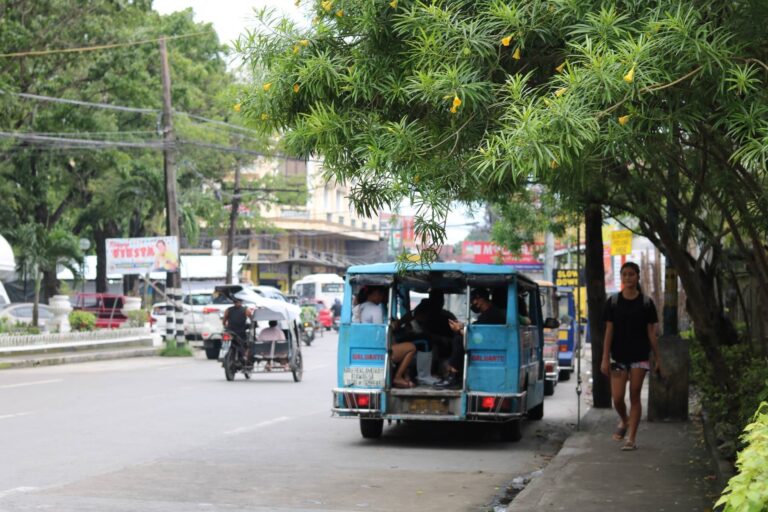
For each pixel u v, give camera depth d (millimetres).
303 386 24703
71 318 43250
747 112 7168
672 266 17141
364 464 12875
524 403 14938
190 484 11070
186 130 51562
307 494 10633
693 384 21328
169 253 40000
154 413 18156
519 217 26750
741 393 12445
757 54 7570
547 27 7898
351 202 8680
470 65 7832
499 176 6934
